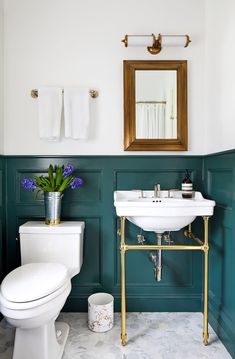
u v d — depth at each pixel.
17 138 2.07
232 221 1.60
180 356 1.59
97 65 2.06
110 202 2.08
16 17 2.04
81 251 1.93
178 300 2.08
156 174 2.08
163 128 2.06
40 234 1.81
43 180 1.89
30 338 1.42
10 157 2.05
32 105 2.06
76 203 2.08
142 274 2.09
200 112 2.08
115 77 2.07
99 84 2.07
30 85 2.06
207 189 2.03
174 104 2.06
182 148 2.05
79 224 1.91
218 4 1.85
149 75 2.06
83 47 2.06
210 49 1.99
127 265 2.08
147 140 2.05
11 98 2.05
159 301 2.08
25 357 1.42
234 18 1.63
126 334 1.79
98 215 2.08
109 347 1.66
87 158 2.07
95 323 1.82
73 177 2.02
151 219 1.62
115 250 2.08
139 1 2.05
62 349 1.59
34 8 2.04
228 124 1.72
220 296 1.79
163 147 2.05
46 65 2.05
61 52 2.06
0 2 1.98
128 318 1.99
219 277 1.81
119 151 2.08
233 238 1.60
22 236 1.82
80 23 2.05
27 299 1.28
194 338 1.76
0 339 1.74
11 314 1.27
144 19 2.06
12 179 2.06
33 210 2.07
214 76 1.92
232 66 1.66
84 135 2.01
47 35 2.05
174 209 1.58
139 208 1.59
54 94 2.00
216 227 1.87
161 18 2.06
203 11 2.07
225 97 1.75
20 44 2.05
